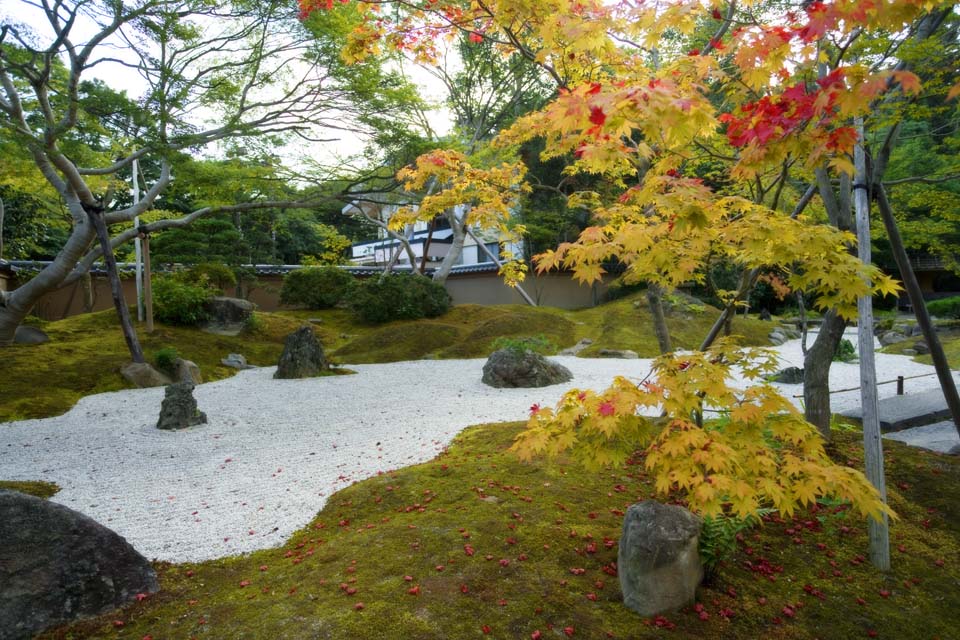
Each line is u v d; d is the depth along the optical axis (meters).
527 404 8.24
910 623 2.95
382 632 2.63
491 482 4.53
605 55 4.59
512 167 5.84
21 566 2.87
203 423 7.47
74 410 8.40
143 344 12.12
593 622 2.73
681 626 2.73
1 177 11.95
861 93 2.05
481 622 2.72
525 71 17.08
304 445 6.41
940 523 3.98
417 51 5.53
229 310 14.59
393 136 11.39
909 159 6.80
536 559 3.28
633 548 2.84
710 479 2.60
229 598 3.07
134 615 2.97
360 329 16.38
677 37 6.03
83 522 3.08
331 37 10.21
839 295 2.64
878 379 9.69
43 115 9.51
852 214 5.25
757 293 20.39
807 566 3.38
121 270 17.20
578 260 2.88
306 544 3.85
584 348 14.21
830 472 2.52
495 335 14.91
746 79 2.91
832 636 2.79
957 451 5.10
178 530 4.15
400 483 4.71
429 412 7.87
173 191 13.07
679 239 2.95
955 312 17.97
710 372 2.78
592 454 2.95
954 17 4.10
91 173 10.51
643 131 2.37
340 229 27.88
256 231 22.83
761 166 2.72
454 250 18.88
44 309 18.72
